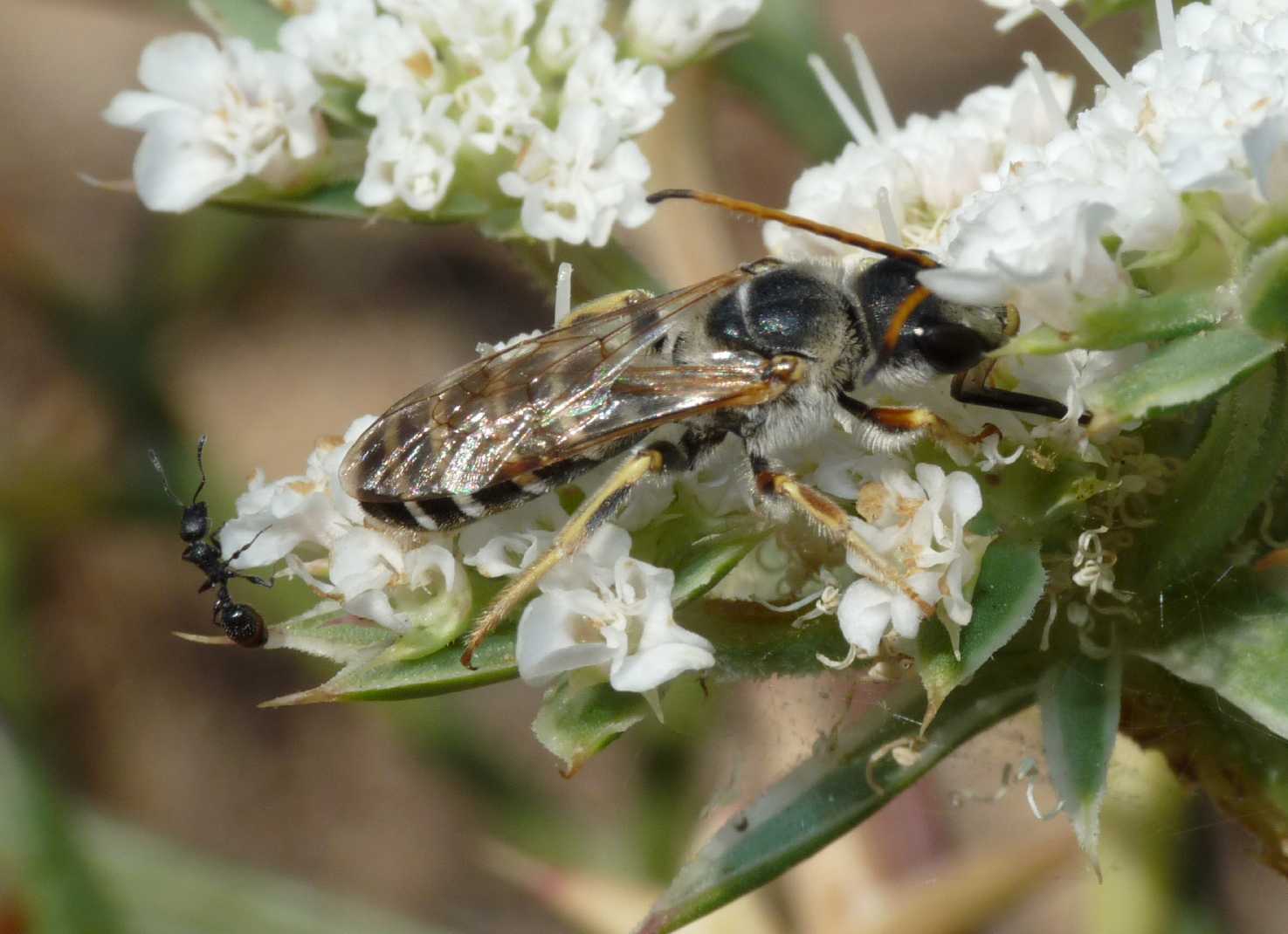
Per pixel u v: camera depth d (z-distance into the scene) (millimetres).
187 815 159
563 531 103
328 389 173
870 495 103
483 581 104
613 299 107
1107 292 100
